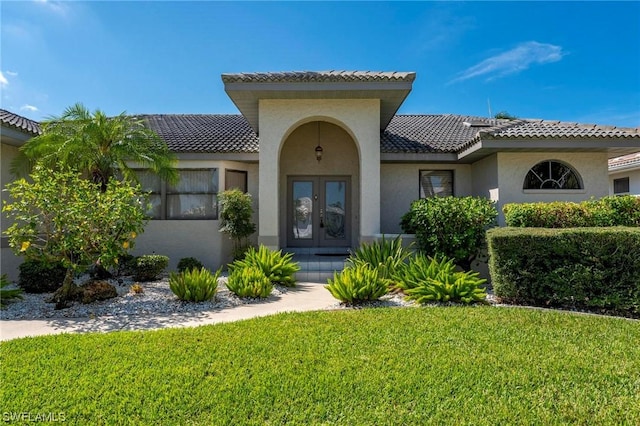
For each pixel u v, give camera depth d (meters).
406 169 15.45
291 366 4.87
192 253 13.91
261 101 12.38
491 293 9.43
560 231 8.02
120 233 8.48
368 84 11.33
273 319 7.05
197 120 18.58
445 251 10.38
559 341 5.79
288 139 16.03
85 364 4.96
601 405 3.97
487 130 11.91
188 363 4.98
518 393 4.21
